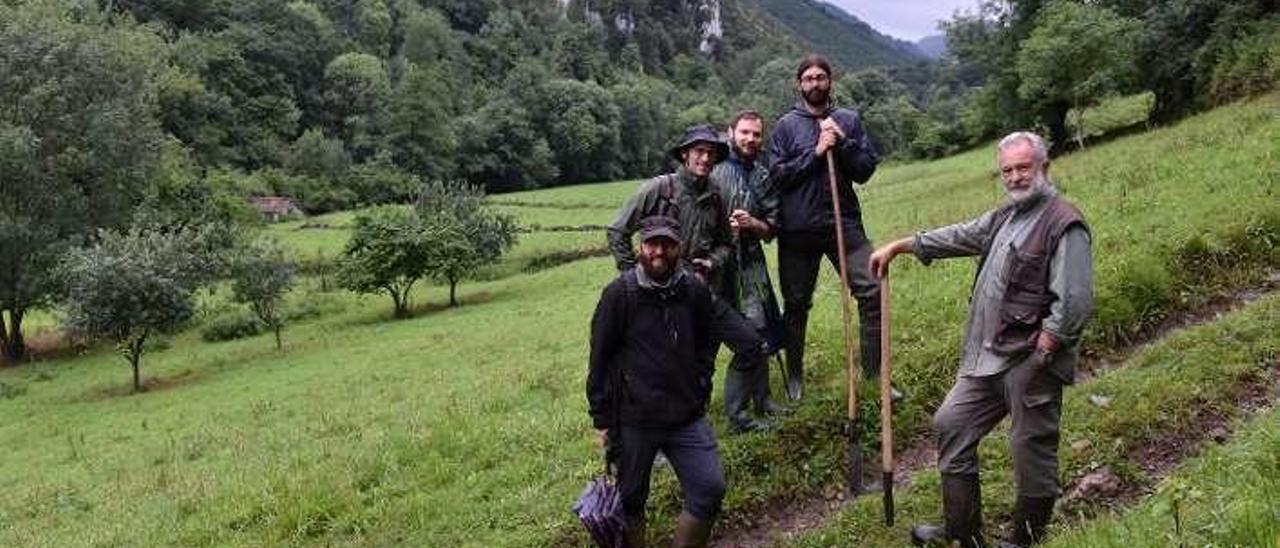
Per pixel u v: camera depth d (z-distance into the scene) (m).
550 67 194.25
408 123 130.50
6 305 41.97
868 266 8.46
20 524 15.00
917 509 7.31
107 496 15.59
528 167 138.50
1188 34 43.47
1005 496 7.21
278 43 148.50
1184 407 7.92
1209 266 11.33
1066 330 5.78
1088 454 7.55
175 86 117.75
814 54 8.23
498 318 34.88
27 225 41.44
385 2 190.38
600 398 6.60
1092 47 42.75
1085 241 5.84
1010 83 50.78
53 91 43.88
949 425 6.36
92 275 31.80
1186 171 17.47
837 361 10.15
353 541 8.65
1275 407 7.36
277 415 22.20
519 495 8.77
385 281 42.22
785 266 8.65
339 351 33.75
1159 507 4.77
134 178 47.41
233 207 74.38
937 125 81.88
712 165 7.74
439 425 12.06
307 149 120.81
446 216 44.78
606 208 80.50
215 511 10.41
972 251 6.57
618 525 6.67
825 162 8.31
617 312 6.47
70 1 81.56
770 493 8.05
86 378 35.94
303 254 61.47
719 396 9.71
